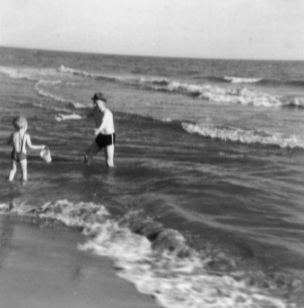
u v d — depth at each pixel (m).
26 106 20.62
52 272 4.79
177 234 5.97
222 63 111.06
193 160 10.83
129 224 6.41
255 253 5.48
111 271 4.89
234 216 6.82
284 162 10.79
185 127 15.51
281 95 28.69
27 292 4.30
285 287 4.68
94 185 8.39
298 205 7.37
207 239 5.88
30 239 5.79
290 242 5.84
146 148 12.33
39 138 13.34
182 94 28.69
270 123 17.47
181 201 7.50
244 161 10.74
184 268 5.06
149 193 7.91
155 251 5.52
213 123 17.14
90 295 4.31
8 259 5.11
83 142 12.91
